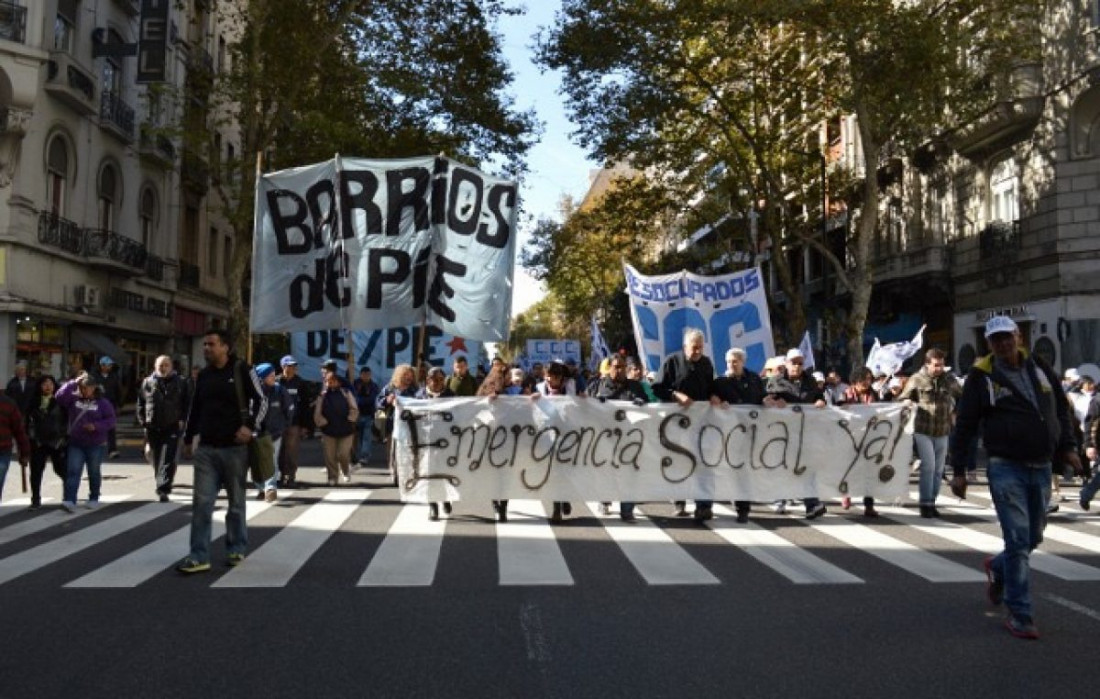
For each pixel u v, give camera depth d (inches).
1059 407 230.1
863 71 892.0
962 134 1044.5
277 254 428.1
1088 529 380.8
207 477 287.4
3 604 240.7
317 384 745.0
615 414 403.2
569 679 180.5
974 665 189.6
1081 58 892.6
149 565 292.4
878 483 414.9
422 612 232.5
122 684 177.2
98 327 1162.0
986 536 356.8
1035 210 960.9
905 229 1261.1
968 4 886.4
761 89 1003.9
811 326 1635.1
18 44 960.9
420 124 1042.1
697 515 401.7
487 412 400.2
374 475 584.7
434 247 432.8
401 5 1015.0
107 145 1159.0
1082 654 197.3
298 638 208.8
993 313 1042.7
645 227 1205.1
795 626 219.9
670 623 222.4
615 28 934.4
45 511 426.9
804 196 1235.9
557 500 398.0
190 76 1158.3
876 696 171.2
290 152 1016.2
